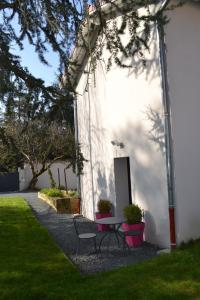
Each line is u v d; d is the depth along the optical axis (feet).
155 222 35.01
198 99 34.12
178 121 33.12
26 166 106.52
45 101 30.19
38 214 56.34
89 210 50.80
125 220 35.06
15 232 41.01
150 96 35.19
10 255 31.78
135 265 27.61
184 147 33.19
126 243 35.35
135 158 38.01
